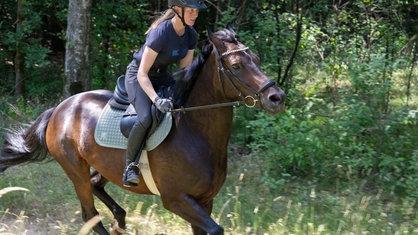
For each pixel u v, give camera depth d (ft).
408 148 22.49
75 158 16.16
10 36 33.88
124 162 14.75
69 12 30.19
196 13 13.55
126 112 14.67
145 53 13.73
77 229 17.75
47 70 39.68
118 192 21.11
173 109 13.74
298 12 28.84
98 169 15.55
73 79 30.45
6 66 40.34
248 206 19.77
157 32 13.61
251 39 27.73
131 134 14.06
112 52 34.86
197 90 14.06
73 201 20.44
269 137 24.32
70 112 16.42
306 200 20.58
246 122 26.35
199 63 13.93
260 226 17.80
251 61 13.03
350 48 32.40
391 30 32.53
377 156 22.52
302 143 22.34
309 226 16.87
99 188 17.46
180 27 13.69
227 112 13.71
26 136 17.80
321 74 35.94
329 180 22.50
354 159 22.11
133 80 14.35
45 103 32.73
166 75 14.78
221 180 14.24
